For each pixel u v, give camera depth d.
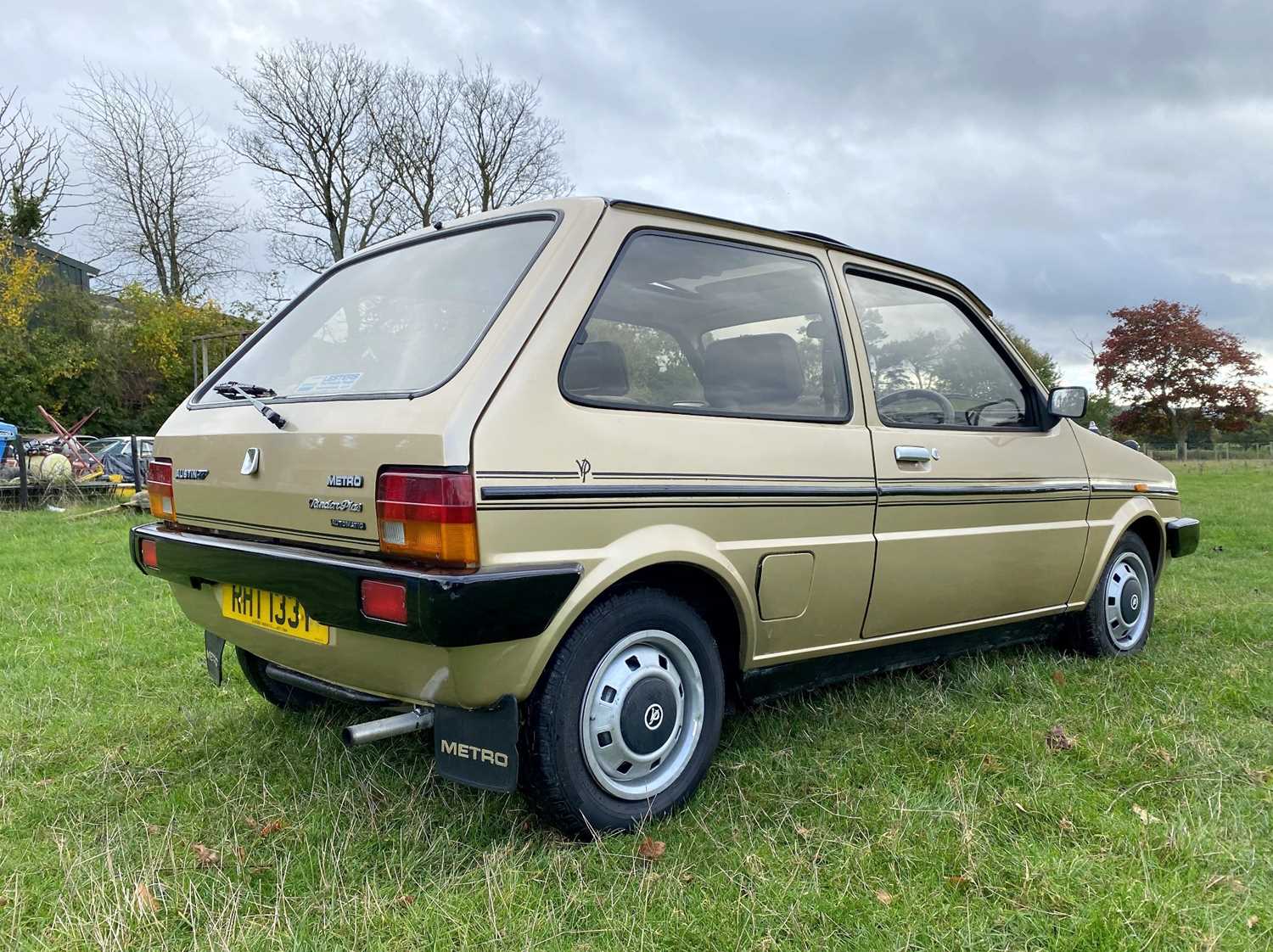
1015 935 1.98
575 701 2.34
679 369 2.69
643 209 2.68
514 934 1.99
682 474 2.53
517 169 32.50
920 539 3.23
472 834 2.45
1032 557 3.73
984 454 3.53
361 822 2.52
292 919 2.05
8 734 3.23
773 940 1.95
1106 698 3.52
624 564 2.36
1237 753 2.99
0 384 22.39
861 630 3.12
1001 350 3.83
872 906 2.08
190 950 1.96
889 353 3.33
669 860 2.30
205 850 2.37
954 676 3.81
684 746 2.62
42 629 4.78
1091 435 4.17
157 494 3.08
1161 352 33.88
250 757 3.00
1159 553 4.59
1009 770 2.82
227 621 2.84
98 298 29.67
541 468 2.23
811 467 2.88
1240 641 4.54
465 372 2.26
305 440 2.43
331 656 2.44
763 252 2.98
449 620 2.04
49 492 12.73
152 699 3.64
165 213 34.59
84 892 2.18
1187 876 2.21
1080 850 2.32
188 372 29.62
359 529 2.27
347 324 2.89
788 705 3.40
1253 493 15.27
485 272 2.62
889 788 2.69
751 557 2.70
